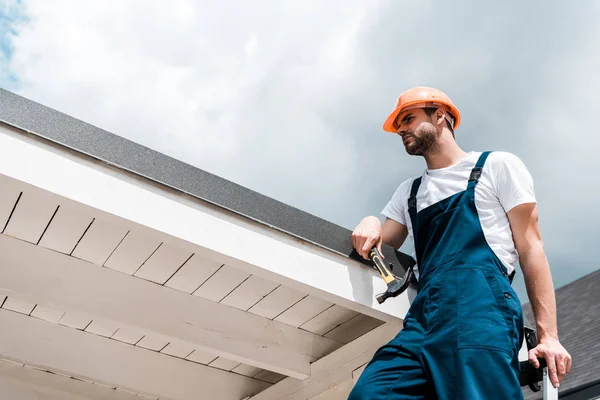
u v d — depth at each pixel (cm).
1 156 272
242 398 456
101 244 348
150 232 290
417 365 264
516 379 253
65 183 279
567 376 671
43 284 346
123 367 429
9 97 276
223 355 383
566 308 884
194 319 375
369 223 322
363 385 263
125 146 292
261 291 376
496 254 278
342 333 407
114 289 361
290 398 424
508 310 264
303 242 320
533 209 284
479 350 254
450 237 281
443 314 265
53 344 414
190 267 361
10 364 449
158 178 294
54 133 280
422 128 304
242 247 304
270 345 393
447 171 298
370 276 330
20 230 342
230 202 306
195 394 442
